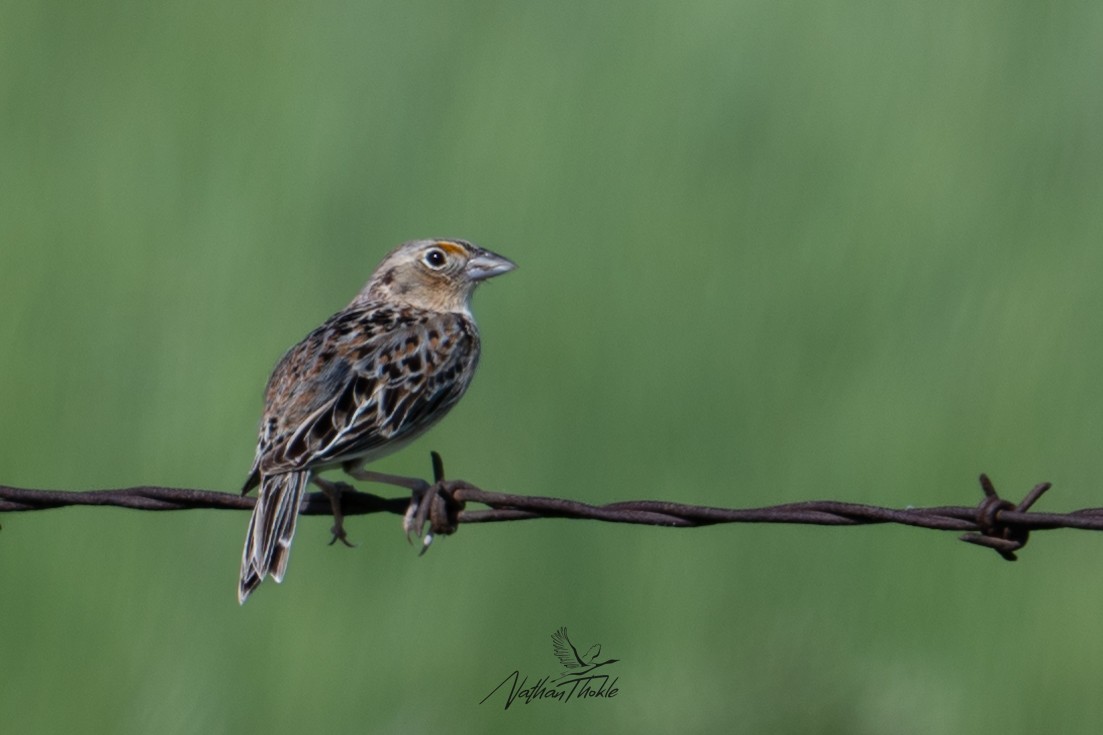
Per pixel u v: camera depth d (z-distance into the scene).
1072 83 20.81
